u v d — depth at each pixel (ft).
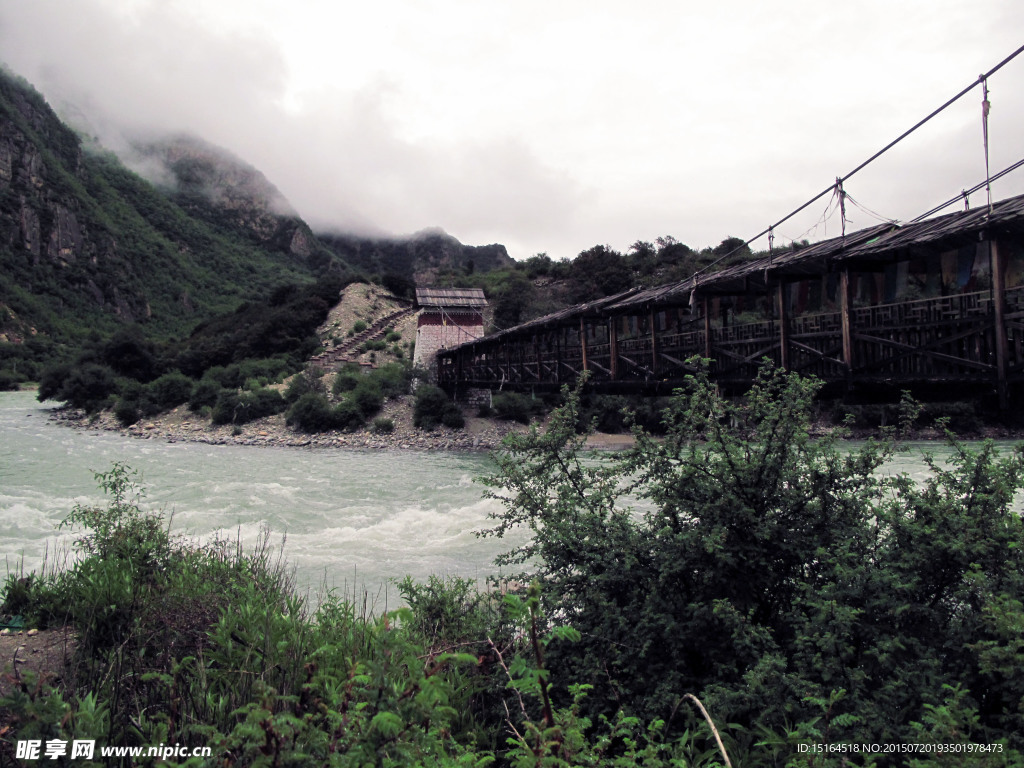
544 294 243.40
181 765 8.16
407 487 70.59
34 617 21.02
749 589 15.81
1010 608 12.01
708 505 16.15
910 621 14.03
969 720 10.94
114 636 18.20
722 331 57.11
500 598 18.93
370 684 9.00
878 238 40.68
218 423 133.90
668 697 13.87
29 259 361.10
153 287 430.20
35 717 8.64
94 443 110.93
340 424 127.95
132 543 24.59
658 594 15.97
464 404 139.03
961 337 33.50
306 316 212.43
